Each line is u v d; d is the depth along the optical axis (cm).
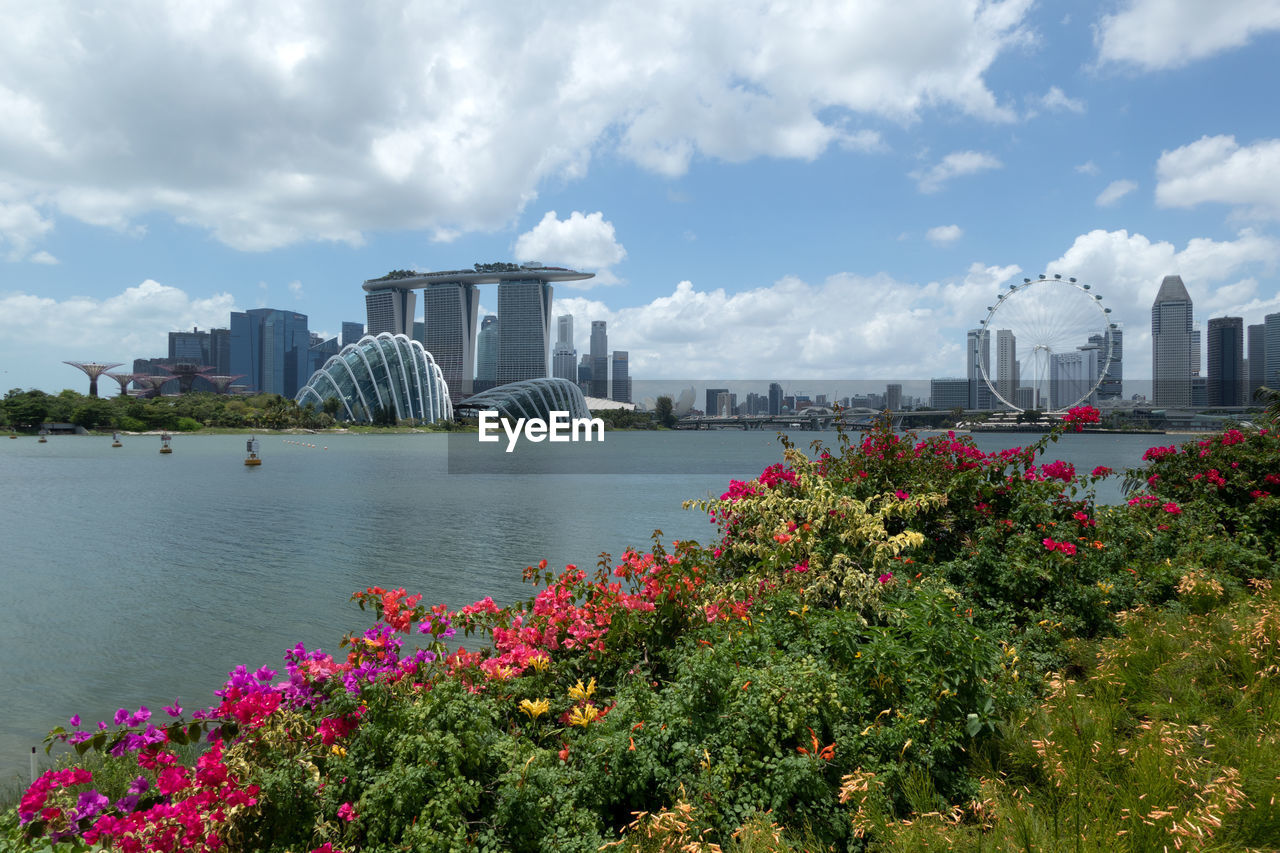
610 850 292
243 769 288
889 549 520
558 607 460
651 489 3766
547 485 4078
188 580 1526
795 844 300
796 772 309
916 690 369
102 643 1096
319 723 334
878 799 313
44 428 15662
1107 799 315
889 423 769
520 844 287
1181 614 552
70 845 304
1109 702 413
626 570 536
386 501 3222
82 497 3506
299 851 280
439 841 272
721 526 695
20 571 1655
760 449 10231
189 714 824
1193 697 416
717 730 339
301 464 6638
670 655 421
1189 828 283
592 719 358
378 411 18938
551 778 305
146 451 9519
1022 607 572
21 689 920
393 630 402
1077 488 729
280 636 1130
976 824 322
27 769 683
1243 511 773
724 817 310
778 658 391
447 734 305
